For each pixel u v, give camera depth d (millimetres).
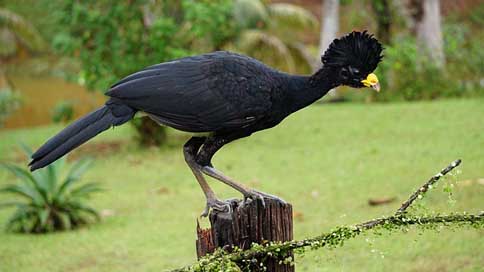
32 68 34875
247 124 6297
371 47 6219
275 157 16938
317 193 13516
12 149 20953
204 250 5859
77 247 11531
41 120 30281
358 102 24562
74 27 18234
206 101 6152
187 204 13734
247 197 6102
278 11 28312
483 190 12250
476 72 25359
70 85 34094
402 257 9930
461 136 17172
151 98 6156
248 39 25172
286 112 6426
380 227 5535
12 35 30984
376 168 15000
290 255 5625
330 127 20062
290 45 28672
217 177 6297
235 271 5426
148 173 16375
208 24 18250
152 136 18969
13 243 11891
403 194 12969
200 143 6500
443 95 24156
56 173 12727
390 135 18219
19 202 12820
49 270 10539
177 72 6234
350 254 10180
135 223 12672
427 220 5504
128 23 18000
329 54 6316
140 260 10742
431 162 14992
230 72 6234
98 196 14609
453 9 36250
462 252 9922
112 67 18156
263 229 5746
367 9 27297
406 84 24344
